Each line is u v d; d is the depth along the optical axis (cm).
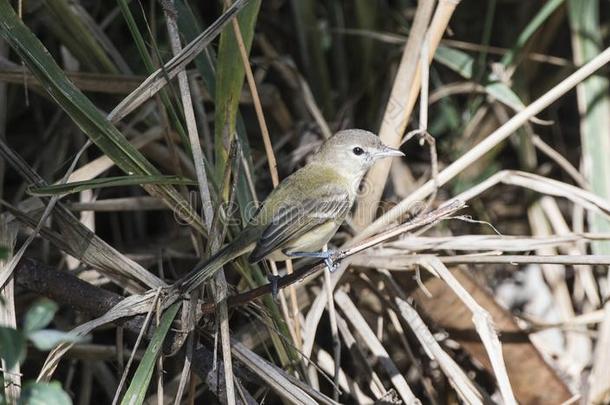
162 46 1275
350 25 1384
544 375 1021
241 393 852
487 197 1348
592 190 1201
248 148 1012
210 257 832
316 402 841
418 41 1045
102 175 1212
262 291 827
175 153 951
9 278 864
